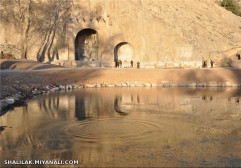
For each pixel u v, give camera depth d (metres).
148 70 38.97
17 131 12.33
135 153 9.52
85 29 58.34
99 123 13.78
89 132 12.16
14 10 53.25
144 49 58.88
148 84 34.94
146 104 19.89
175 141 10.84
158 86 34.31
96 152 9.59
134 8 60.19
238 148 10.09
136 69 39.97
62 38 55.09
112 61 56.38
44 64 44.31
